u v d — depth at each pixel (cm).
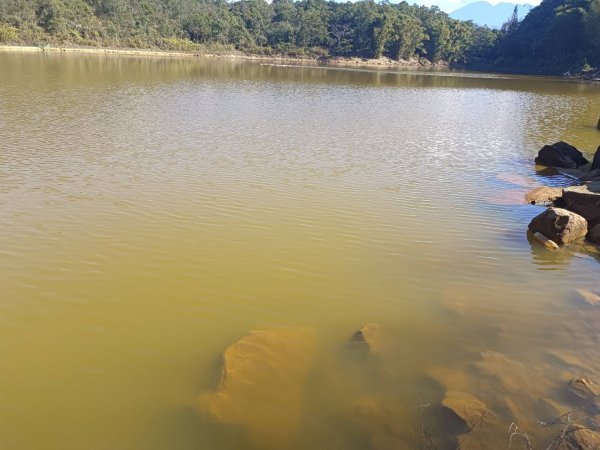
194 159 2323
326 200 1855
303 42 15650
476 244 1524
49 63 7506
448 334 1041
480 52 16250
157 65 8875
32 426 775
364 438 754
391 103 5003
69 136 2659
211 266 1309
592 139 3372
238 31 14912
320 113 4012
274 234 1527
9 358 929
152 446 743
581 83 9169
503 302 1179
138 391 855
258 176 2108
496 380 880
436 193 2008
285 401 824
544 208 1861
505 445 716
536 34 14312
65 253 1337
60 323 1041
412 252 1450
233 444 743
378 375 901
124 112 3497
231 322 1069
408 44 15775
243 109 3981
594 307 1159
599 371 915
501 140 3222
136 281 1216
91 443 747
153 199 1762
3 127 2789
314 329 1051
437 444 736
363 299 1180
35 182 1878
